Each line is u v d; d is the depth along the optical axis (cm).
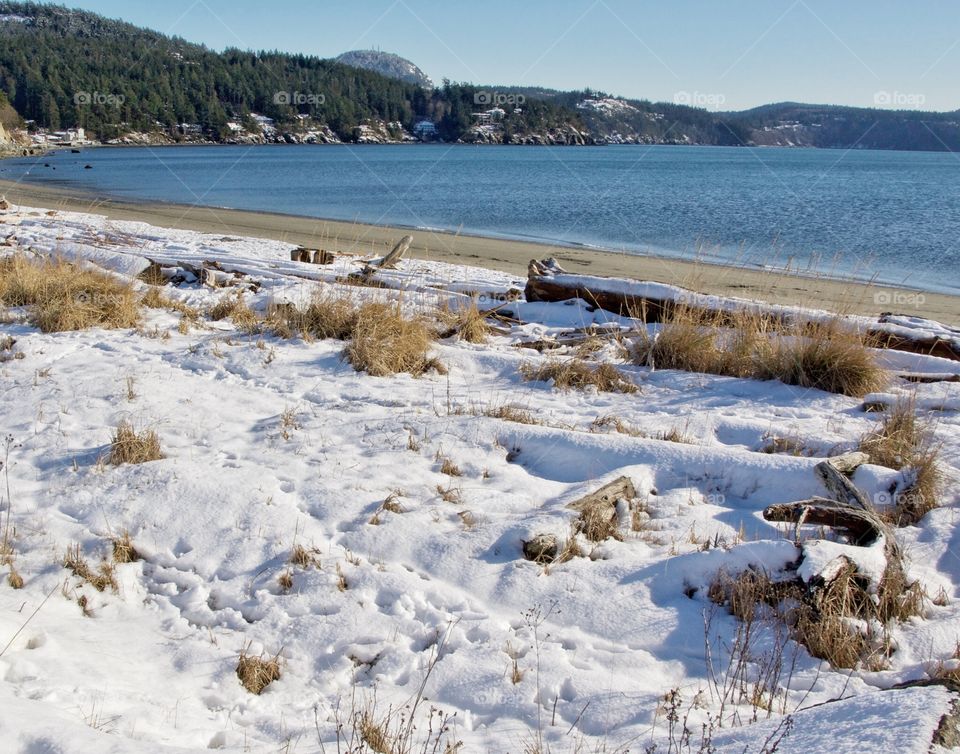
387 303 947
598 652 404
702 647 410
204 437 641
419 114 17162
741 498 576
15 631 380
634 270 1958
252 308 1102
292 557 474
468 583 459
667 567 464
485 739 338
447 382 805
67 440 623
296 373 812
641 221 3325
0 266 1112
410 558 481
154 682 371
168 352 872
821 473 546
